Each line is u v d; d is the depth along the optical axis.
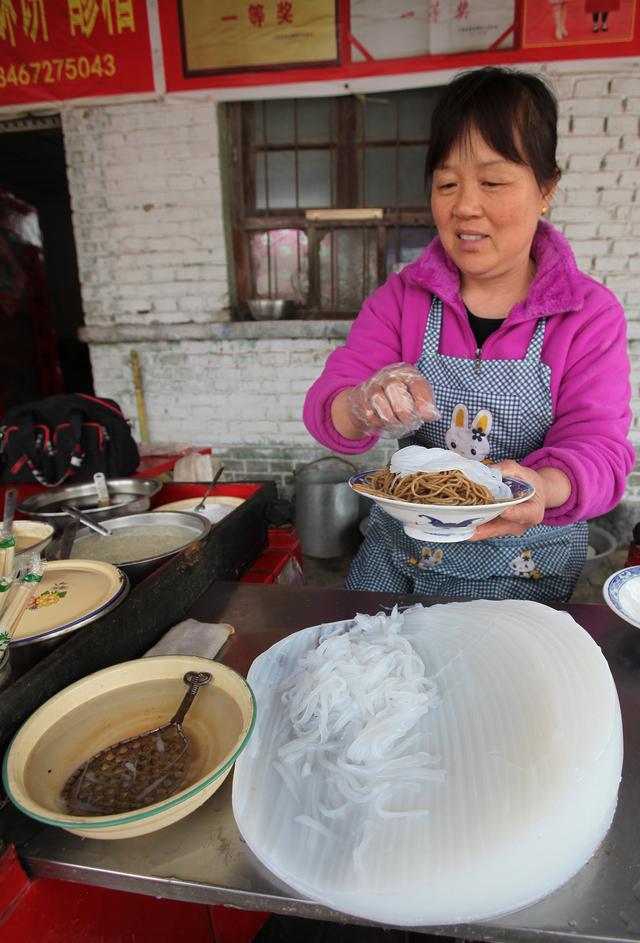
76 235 3.45
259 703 0.81
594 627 1.02
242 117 3.26
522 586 1.34
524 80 0.99
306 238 3.42
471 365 1.26
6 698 0.69
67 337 8.93
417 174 3.24
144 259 3.43
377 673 0.79
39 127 3.45
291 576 1.54
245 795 0.67
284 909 0.58
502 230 1.07
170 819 0.63
